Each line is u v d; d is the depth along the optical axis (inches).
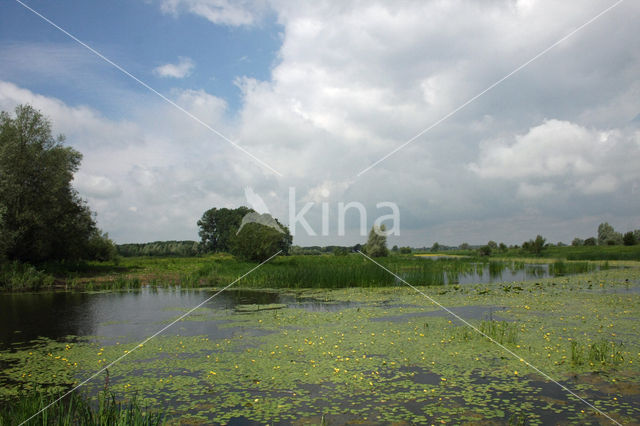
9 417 208.5
